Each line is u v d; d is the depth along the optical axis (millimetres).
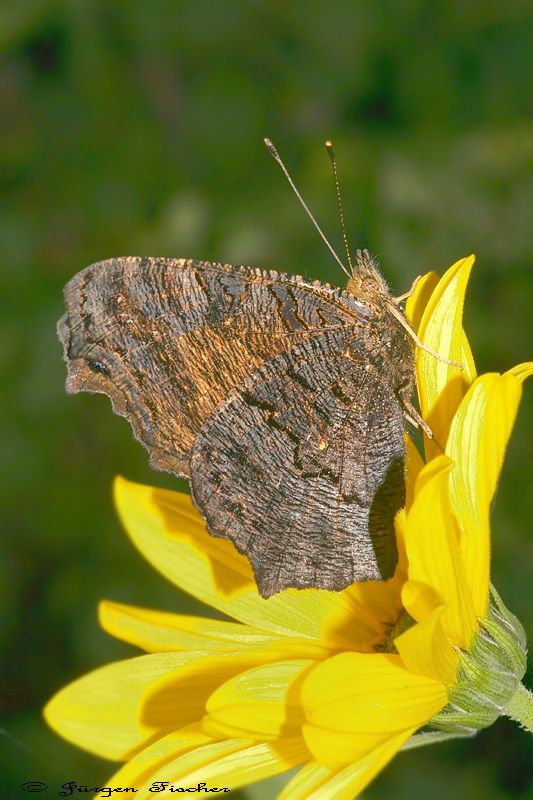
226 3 521
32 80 544
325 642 398
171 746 388
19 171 536
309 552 394
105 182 530
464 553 384
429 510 377
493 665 383
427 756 442
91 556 477
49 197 532
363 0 508
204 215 502
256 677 386
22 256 520
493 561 454
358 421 395
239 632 399
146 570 473
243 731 383
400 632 395
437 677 381
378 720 379
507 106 481
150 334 390
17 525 481
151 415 391
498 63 488
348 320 394
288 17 516
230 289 392
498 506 458
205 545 403
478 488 383
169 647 400
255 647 398
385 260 473
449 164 475
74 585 472
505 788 438
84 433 497
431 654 379
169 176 526
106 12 531
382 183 477
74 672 464
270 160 507
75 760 440
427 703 381
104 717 397
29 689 463
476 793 438
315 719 378
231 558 402
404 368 395
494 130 477
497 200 472
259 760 385
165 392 391
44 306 512
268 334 393
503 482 459
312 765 381
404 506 397
